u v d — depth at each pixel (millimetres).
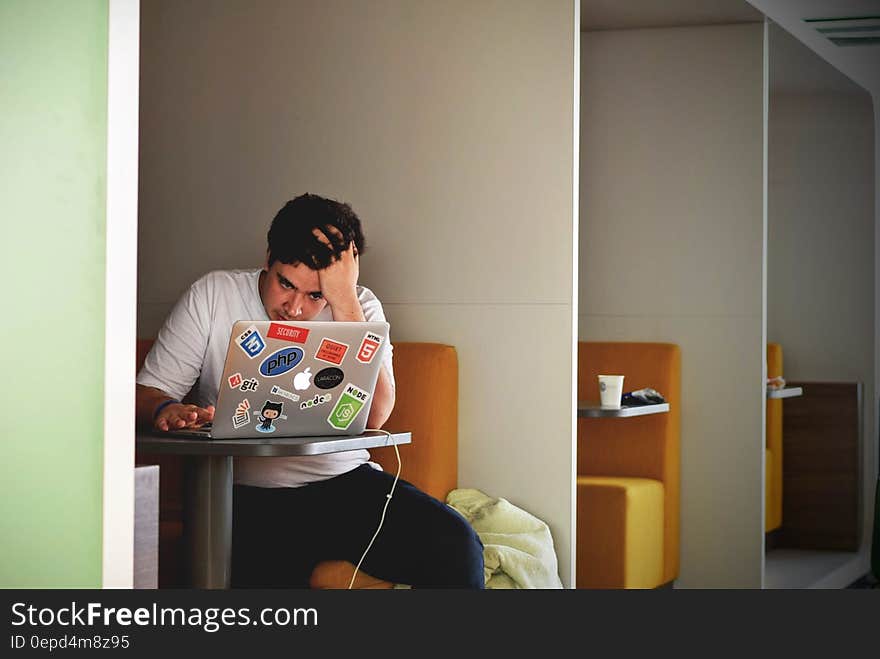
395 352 3686
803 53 5559
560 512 3689
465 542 3086
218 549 2605
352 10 3945
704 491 4883
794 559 6023
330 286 3379
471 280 3809
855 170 6586
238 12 4078
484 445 3779
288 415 2633
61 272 1876
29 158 1844
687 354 4906
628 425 4711
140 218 4203
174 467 3646
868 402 6523
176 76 4156
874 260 6547
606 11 4684
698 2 4531
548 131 3727
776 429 6129
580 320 5047
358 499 3164
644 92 4953
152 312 4195
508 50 3770
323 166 3982
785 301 6727
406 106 3887
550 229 3721
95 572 1883
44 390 1867
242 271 3365
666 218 4938
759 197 4816
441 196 3846
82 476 1891
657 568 4539
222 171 4105
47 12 1854
